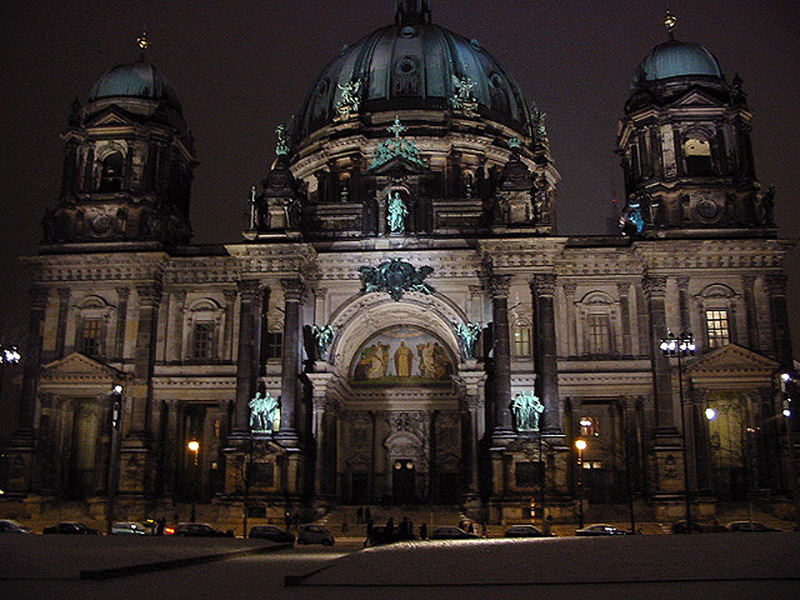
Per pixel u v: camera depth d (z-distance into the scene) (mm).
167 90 77875
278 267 68312
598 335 68812
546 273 66812
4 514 65375
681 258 67938
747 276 67688
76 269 71625
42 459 67812
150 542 30797
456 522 64625
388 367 79438
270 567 21656
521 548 23078
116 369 69125
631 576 16000
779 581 14773
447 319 69000
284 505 62875
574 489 66312
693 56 74062
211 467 72125
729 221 68938
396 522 65125
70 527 53531
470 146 82688
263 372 68750
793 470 39062
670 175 70375
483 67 90312
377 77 87438
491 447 64062
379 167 71875
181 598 14172
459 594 14305
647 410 66812
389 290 68625
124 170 73250
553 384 64562
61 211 72625
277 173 70688
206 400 69500
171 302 71688
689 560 18031
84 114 76000
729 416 68125
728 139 70812
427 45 88812
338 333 69688
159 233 72562
